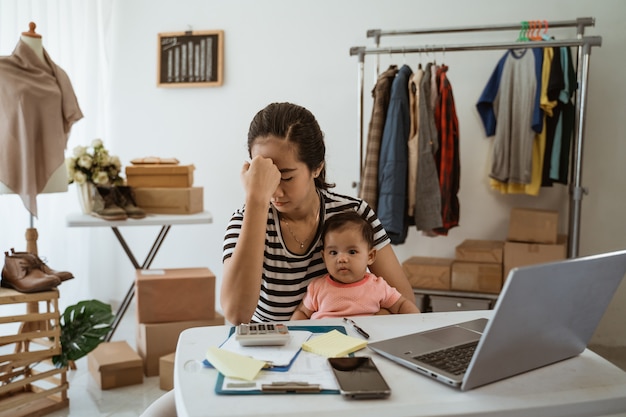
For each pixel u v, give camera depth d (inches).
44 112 112.3
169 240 165.8
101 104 158.4
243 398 33.7
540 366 39.2
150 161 131.6
